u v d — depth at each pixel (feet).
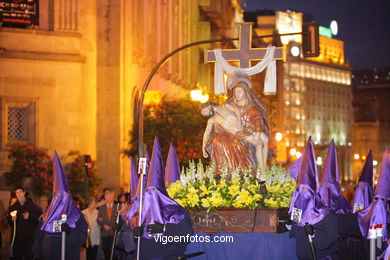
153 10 137.28
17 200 61.41
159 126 116.67
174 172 50.80
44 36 104.42
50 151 104.68
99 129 112.27
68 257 50.21
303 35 69.87
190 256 43.93
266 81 51.80
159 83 143.54
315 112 570.46
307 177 43.93
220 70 52.24
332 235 44.19
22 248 61.31
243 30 52.26
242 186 45.37
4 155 100.12
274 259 44.04
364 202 55.21
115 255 49.90
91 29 109.29
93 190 101.91
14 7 102.68
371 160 55.57
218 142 49.26
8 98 102.12
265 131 50.49
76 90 106.22
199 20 214.69
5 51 101.60
